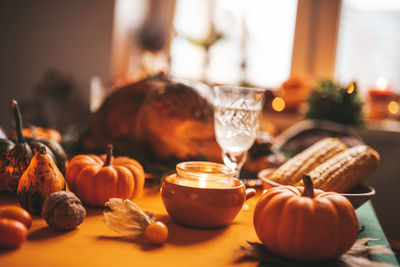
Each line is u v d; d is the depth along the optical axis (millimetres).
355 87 1247
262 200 410
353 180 502
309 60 1760
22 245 373
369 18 1714
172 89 691
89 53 1829
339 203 390
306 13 1736
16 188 490
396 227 1467
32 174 443
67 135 839
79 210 415
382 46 1712
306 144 993
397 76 1707
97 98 1280
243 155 591
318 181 490
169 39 1922
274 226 384
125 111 732
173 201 438
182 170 451
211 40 1774
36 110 1895
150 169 646
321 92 1274
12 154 485
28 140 532
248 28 1811
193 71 1902
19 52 1933
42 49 1902
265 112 1578
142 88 749
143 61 1514
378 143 1459
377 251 406
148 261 364
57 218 402
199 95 699
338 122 1240
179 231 434
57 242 385
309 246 372
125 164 526
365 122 1278
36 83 1917
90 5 1807
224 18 1820
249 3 1799
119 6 1782
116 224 410
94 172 487
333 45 1722
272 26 1795
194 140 687
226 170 465
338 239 376
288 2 1771
